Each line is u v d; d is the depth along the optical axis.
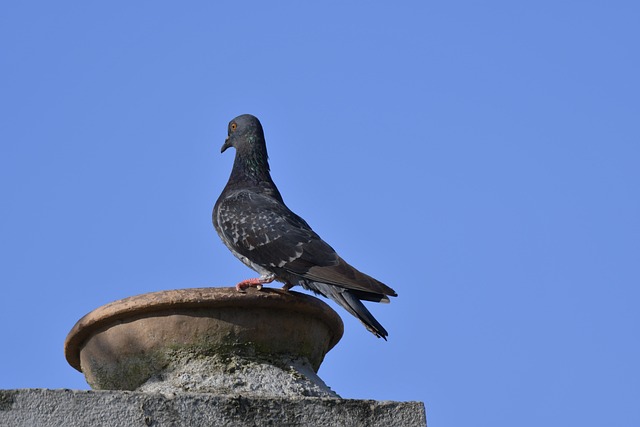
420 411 9.57
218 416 9.08
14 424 8.62
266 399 9.28
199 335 10.12
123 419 8.84
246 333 10.20
